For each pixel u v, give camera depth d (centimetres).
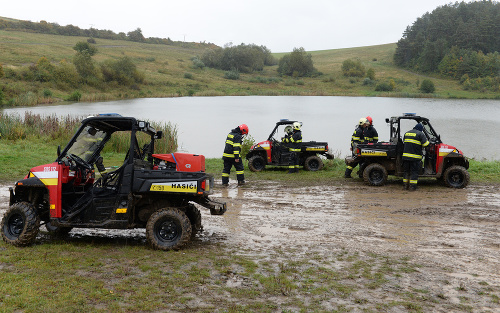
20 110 4856
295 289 496
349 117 4472
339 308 450
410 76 14062
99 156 720
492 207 948
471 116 4891
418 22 18175
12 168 1391
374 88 12125
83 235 726
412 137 1139
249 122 3838
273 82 12888
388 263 597
